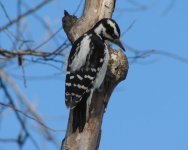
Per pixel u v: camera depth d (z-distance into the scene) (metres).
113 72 9.23
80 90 8.82
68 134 8.63
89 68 9.02
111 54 9.39
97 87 9.01
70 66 9.11
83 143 8.56
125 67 9.30
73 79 8.93
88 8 10.25
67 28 10.17
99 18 10.18
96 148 8.80
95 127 8.73
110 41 9.99
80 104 8.81
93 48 9.21
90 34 9.73
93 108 8.88
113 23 10.00
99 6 10.21
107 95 9.14
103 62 9.09
